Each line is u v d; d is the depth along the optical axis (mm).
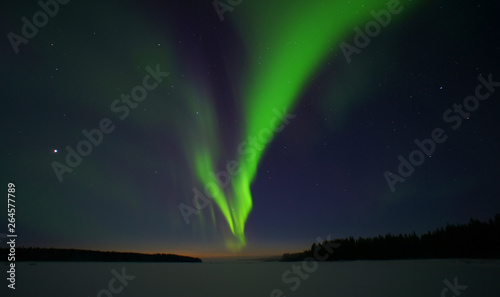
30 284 9578
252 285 9641
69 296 7805
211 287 9258
